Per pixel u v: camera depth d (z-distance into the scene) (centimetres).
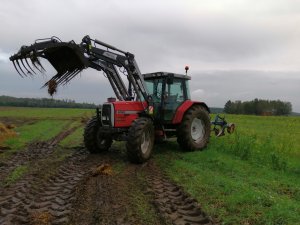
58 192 604
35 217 480
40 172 746
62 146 1139
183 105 993
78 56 862
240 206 527
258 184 672
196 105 1036
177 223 470
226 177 713
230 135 1334
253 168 809
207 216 489
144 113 934
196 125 1024
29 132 1523
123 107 903
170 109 972
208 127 1048
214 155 923
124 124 900
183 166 802
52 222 468
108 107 909
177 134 987
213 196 575
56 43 833
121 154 984
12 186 641
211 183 654
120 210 515
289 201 559
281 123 2533
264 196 564
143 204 543
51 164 840
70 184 656
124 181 680
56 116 2884
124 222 472
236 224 466
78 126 1905
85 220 478
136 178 704
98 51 900
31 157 936
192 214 505
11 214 493
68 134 1505
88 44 880
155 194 593
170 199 570
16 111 3912
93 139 970
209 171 763
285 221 469
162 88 968
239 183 648
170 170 773
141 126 844
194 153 963
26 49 809
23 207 524
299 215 496
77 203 542
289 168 826
